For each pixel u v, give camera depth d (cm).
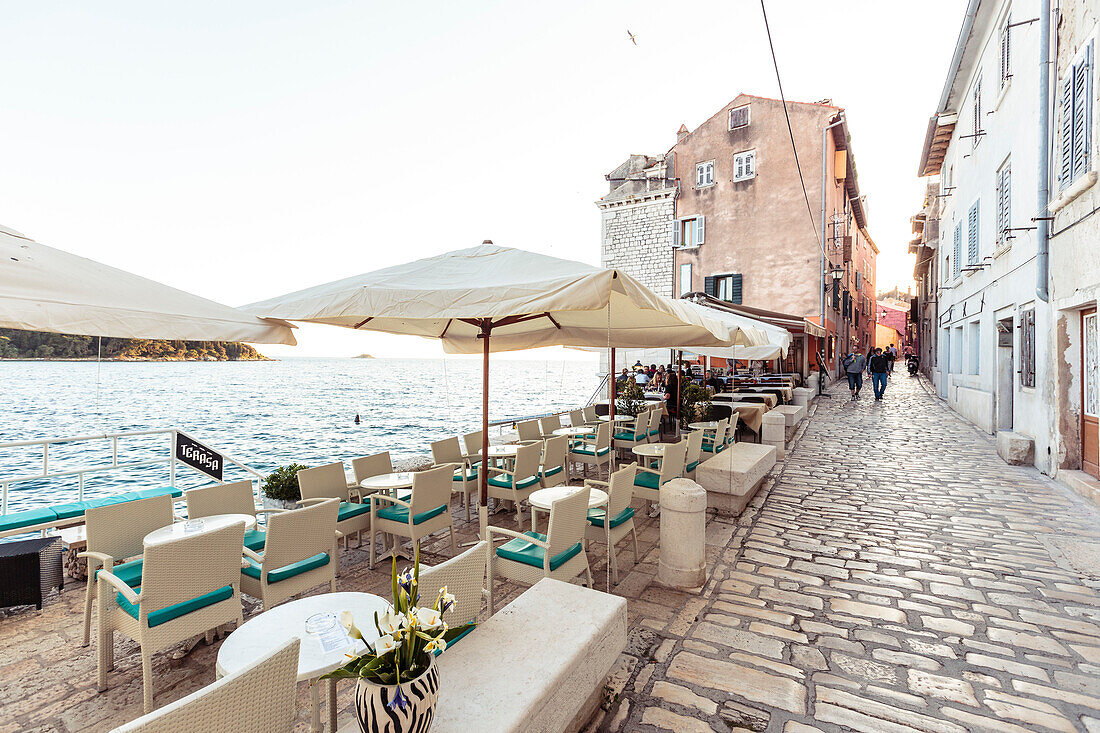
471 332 709
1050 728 259
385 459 575
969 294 1362
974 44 1205
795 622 367
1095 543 514
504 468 666
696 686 294
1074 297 679
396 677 149
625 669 310
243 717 152
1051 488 714
